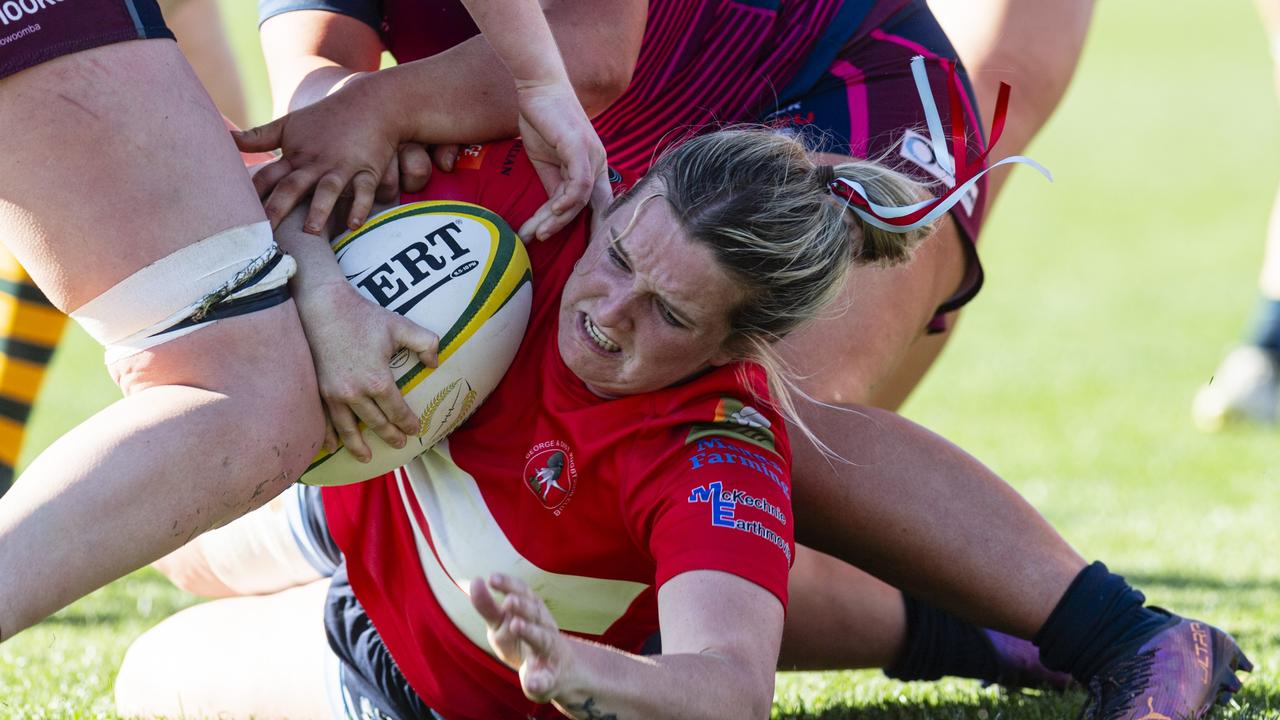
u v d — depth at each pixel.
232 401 7.80
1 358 12.62
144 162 7.75
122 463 7.46
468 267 8.66
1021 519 10.23
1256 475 22.61
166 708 11.20
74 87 7.64
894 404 13.27
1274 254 26.45
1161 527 18.33
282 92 10.76
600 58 9.61
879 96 10.95
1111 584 10.19
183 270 7.81
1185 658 9.84
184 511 7.61
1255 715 10.20
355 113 9.02
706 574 7.79
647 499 8.21
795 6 10.94
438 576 9.03
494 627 6.51
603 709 6.84
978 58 12.96
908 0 11.59
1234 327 36.78
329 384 8.22
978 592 10.20
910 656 11.34
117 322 7.88
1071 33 13.32
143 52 7.85
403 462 8.78
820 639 11.18
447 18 10.88
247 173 8.29
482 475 8.78
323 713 10.45
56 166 7.67
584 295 8.20
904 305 10.86
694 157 8.04
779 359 9.46
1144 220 53.47
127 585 16.08
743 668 7.40
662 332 8.02
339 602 10.28
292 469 8.14
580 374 8.44
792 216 7.93
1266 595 14.48
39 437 24.50
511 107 9.28
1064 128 76.56
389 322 8.30
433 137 9.27
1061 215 54.78
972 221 11.28
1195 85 89.88
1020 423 27.02
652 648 9.40
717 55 10.71
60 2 7.64
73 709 11.14
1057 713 10.91
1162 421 27.23
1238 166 64.75
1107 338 35.69
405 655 9.58
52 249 7.82
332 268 8.48
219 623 11.30
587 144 8.87
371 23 11.12
